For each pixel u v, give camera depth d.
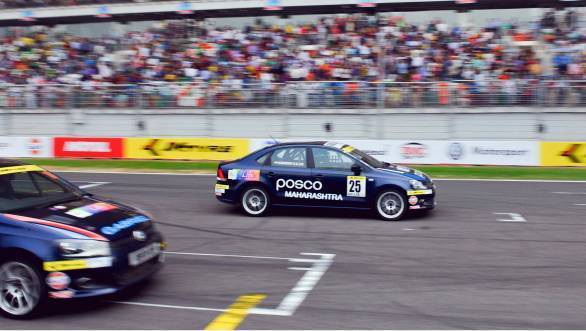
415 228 9.05
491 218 9.87
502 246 7.91
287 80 21.75
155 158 18.89
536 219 9.77
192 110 19.44
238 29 25.33
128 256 5.39
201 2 25.78
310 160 9.89
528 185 13.77
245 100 18.97
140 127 19.88
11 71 24.97
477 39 21.45
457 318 5.20
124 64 24.33
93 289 5.15
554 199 11.77
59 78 24.06
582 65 19.50
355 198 9.65
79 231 5.23
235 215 10.22
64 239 5.12
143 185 14.05
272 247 7.91
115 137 19.53
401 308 5.46
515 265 6.95
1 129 20.77
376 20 23.69
